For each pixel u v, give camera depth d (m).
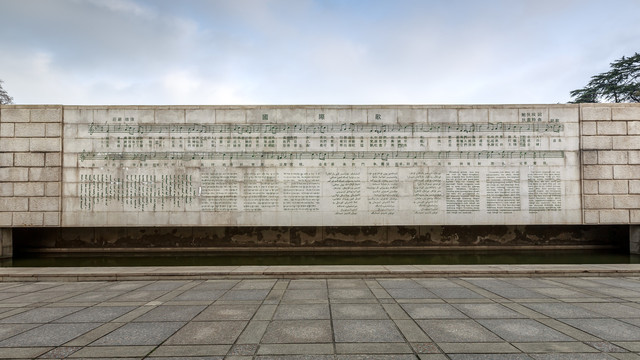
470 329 4.81
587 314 5.44
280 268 8.73
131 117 12.25
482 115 12.41
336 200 12.37
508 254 12.89
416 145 12.41
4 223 11.88
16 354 4.04
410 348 4.19
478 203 12.31
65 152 12.09
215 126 12.36
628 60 26.00
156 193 12.18
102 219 12.06
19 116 12.04
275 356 3.99
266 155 12.35
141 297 6.58
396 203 12.36
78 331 4.77
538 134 12.30
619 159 12.10
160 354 4.04
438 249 13.82
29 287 7.47
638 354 4.01
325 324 5.04
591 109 12.23
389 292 6.88
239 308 5.84
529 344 4.29
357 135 12.45
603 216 12.01
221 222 12.23
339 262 11.54
